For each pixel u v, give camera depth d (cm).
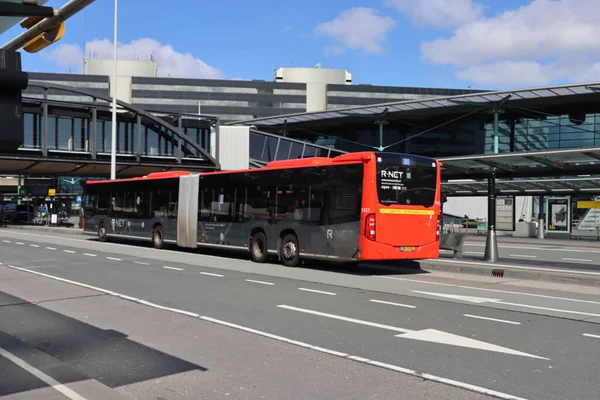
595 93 4097
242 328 827
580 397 527
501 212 4028
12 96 414
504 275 1533
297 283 1345
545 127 4650
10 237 3186
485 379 583
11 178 7750
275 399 521
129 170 4741
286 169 1764
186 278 1414
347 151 5741
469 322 884
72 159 4128
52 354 683
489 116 4956
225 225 2011
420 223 1582
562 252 2552
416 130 5350
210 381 575
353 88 14038
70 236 3344
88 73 14900
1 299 1077
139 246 2538
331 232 1587
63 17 543
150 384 566
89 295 1128
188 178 2231
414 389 549
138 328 827
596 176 3700
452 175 2902
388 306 1027
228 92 13850
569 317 934
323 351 696
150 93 13512
